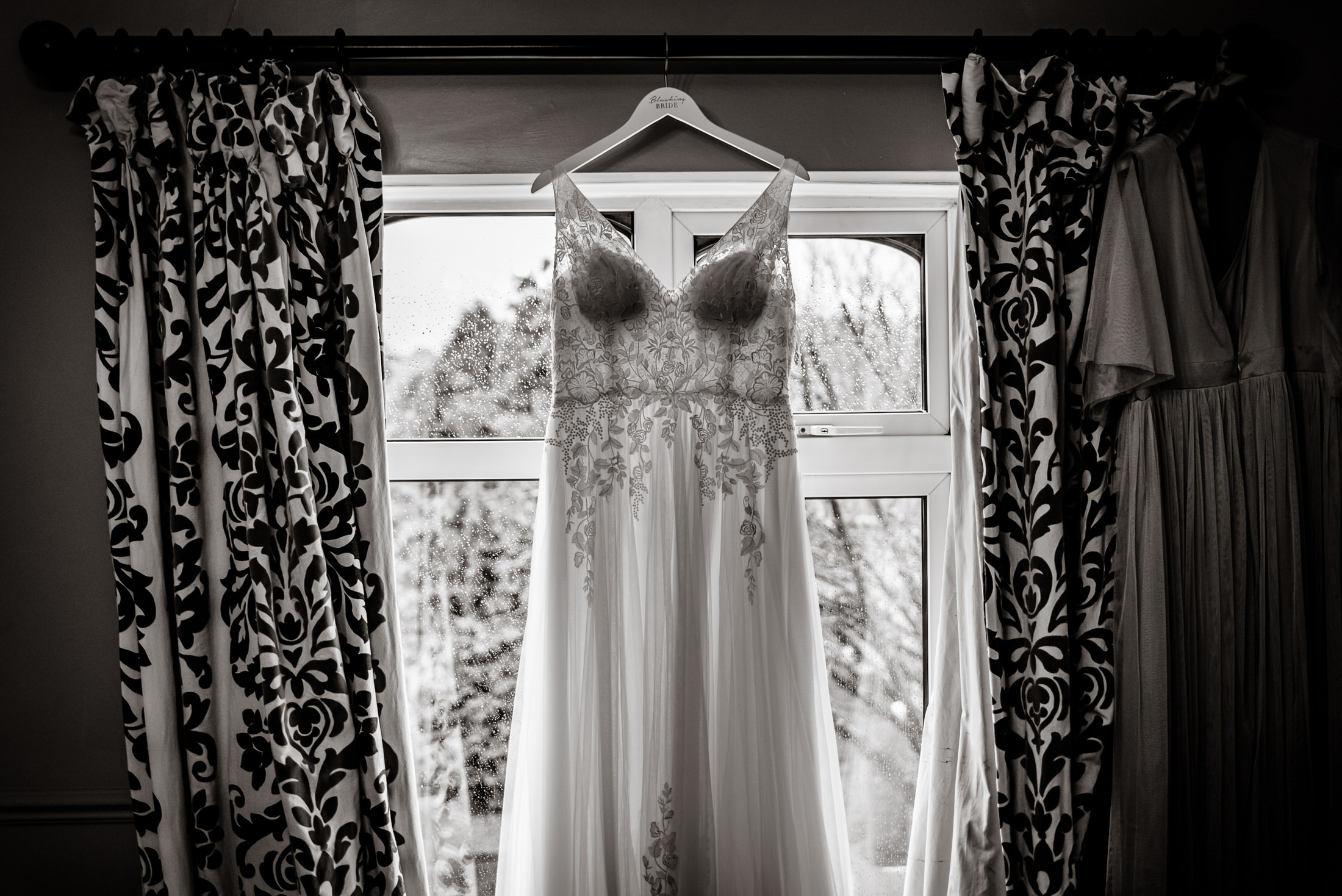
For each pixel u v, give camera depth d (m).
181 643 1.54
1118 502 1.66
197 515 1.56
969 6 1.79
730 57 1.66
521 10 1.75
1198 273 1.66
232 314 1.55
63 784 1.67
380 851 1.54
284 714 1.52
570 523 1.58
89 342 1.69
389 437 1.80
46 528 1.68
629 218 1.81
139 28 1.71
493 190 1.75
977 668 1.64
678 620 1.57
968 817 1.63
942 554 1.82
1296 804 1.57
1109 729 1.62
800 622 1.59
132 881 1.66
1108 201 1.65
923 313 1.84
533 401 1.81
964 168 1.65
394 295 1.81
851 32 1.77
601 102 1.75
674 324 1.63
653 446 1.63
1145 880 1.57
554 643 1.55
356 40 1.62
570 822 1.53
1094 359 1.62
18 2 1.70
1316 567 1.61
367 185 1.64
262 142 1.59
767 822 1.54
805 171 1.64
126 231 1.59
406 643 1.80
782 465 1.61
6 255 1.68
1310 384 1.62
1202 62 1.72
